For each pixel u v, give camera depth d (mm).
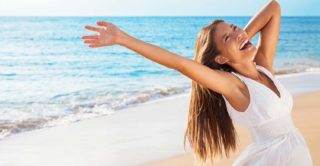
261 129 3688
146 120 10867
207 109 3977
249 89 3621
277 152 3627
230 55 3814
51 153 8484
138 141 8812
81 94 16391
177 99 14094
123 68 24500
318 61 29000
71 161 7883
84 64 26672
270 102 3615
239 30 3852
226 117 3979
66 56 30531
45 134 10109
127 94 15875
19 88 18328
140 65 25453
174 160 7277
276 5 4227
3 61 27984
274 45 4223
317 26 72375
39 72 23625
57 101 14930
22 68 25156
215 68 3898
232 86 3607
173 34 56656
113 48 31469
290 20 84812
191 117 4047
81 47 34594
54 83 19766
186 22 80938
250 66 3834
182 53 42625
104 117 11609
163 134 9273
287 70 23500
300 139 3732
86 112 12859
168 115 11391
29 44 38531
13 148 8984
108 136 9422
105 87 18062
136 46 3373
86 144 8922
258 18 4207
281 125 3682
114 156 7895
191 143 4125
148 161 7410
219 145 4074
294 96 12812
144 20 78750
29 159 8203
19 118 12172
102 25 3352
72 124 11062
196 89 3975
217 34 3834
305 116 9492
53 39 43250
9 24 59000
